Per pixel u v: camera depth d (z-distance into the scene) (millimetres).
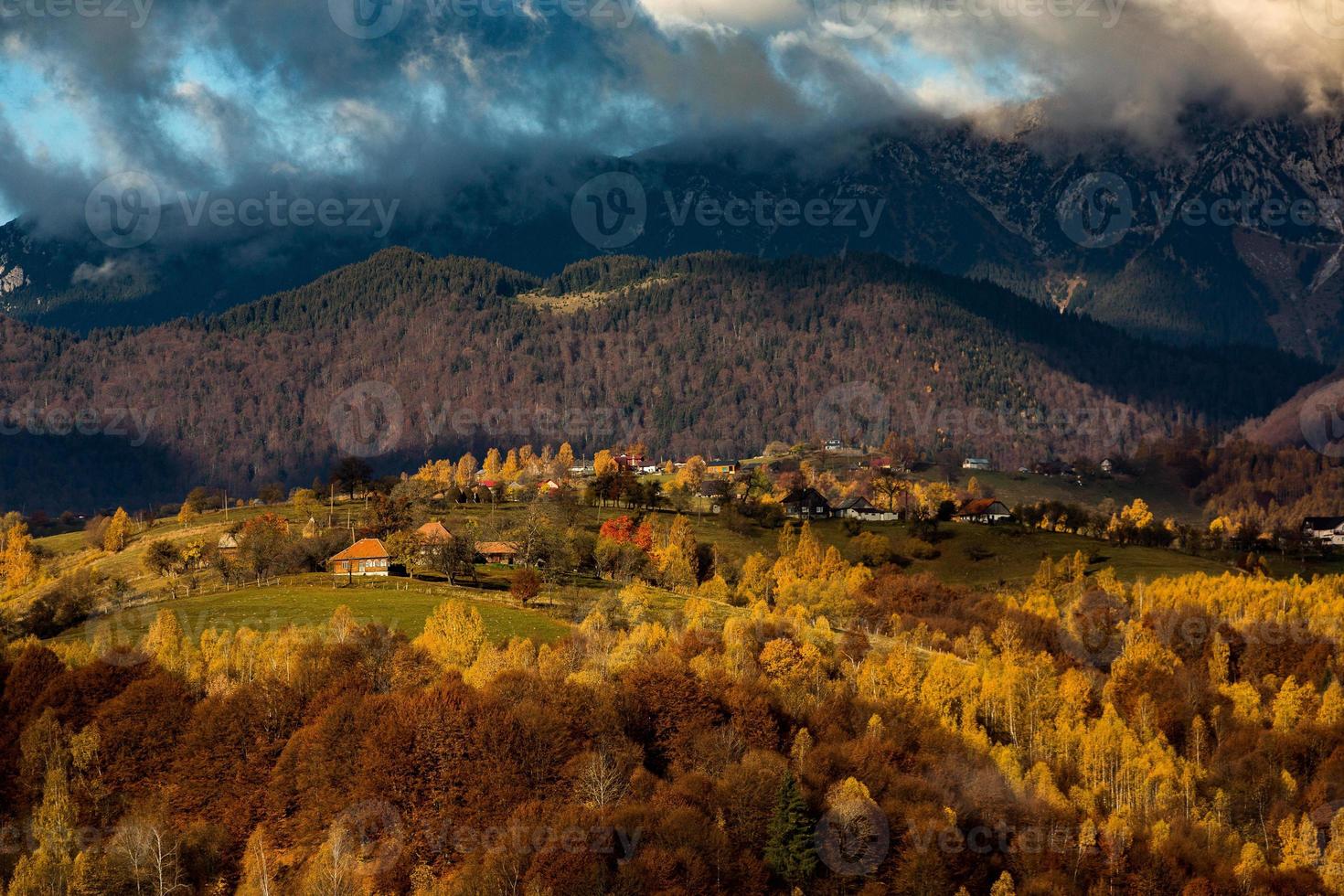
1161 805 119875
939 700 133250
